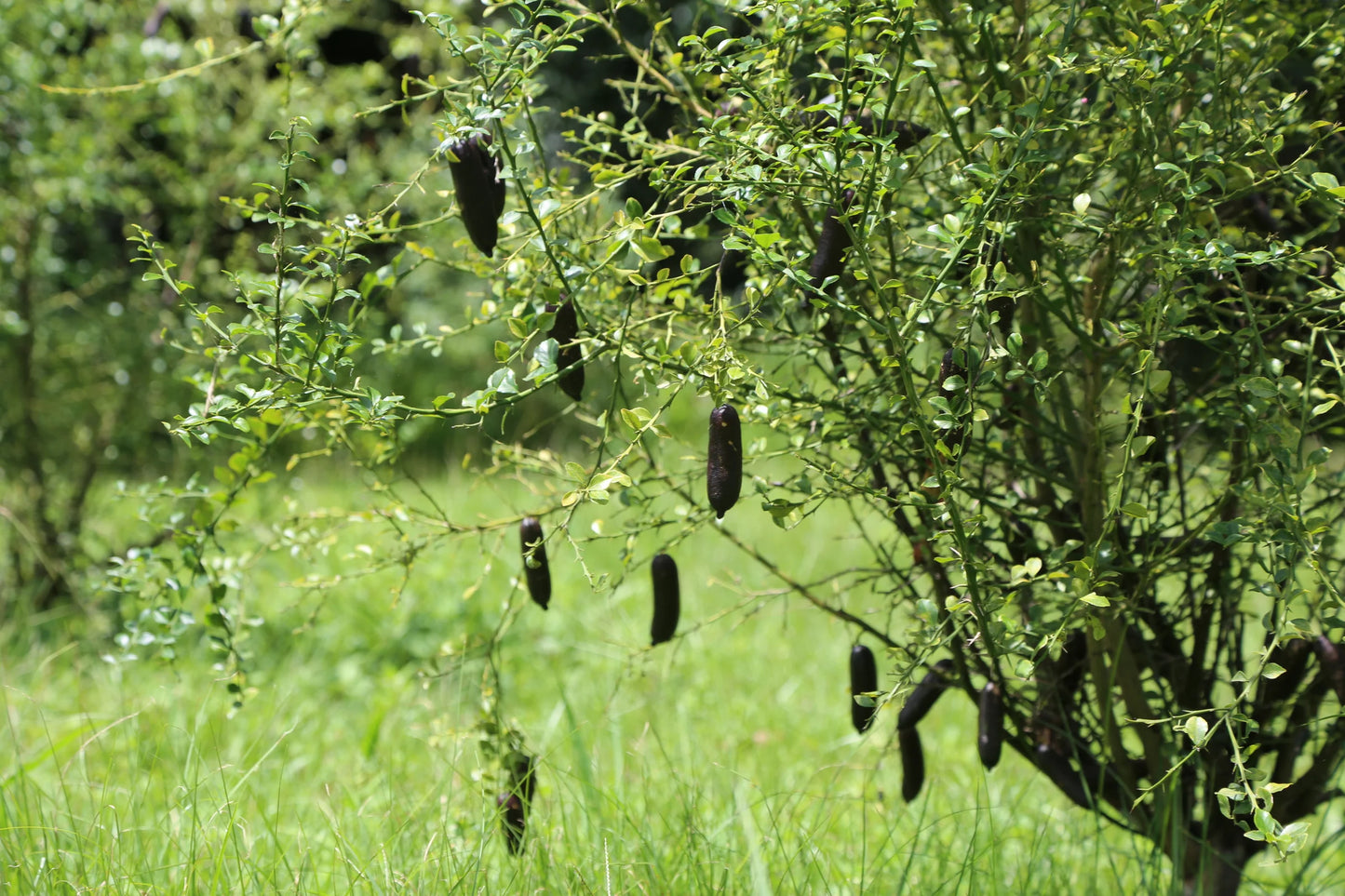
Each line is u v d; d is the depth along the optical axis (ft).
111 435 26.17
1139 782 12.25
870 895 12.87
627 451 9.07
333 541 12.59
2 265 25.43
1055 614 11.56
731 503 8.86
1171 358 11.83
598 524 10.61
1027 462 11.98
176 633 11.74
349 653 24.08
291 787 17.19
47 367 26.05
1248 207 11.75
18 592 25.41
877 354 12.00
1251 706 11.68
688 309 11.54
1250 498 9.71
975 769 18.12
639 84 11.53
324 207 25.18
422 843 13.23
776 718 21.22
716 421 8.84
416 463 40.09
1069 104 10.91
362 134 30.76
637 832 13.03
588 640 25.38
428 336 11.78
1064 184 10.82
